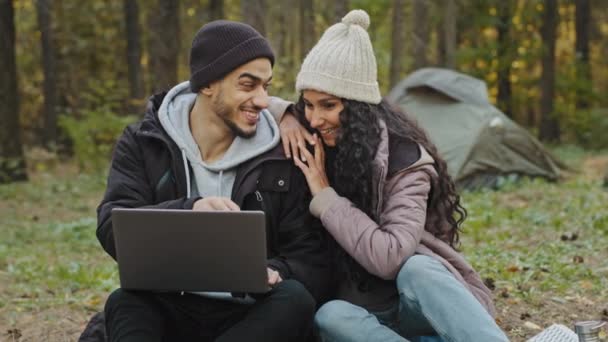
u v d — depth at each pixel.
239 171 3.54
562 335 3.60
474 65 24.62
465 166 11.96
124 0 19.61
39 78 23.05
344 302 3.38
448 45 18.77
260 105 3.50
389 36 22.27
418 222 3.40
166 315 3.43
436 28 23.66
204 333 3.46
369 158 3.44
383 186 3.50
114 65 23.08
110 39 22.84
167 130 3.57
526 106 26.23
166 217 3.12
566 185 11.92
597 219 7.98
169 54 16.20
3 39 14.63
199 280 3.20
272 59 3.57
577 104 24.84
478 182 12.05
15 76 14.80
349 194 3.52
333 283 3.63
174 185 3.56
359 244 3.35
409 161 3.50
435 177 3.53
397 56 18.25
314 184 3.51
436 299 3.18
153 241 3.16
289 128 3.64
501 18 23.11
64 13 22.22
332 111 3.53
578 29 25.00
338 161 3.51
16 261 7.71
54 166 17.86
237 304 3.44
